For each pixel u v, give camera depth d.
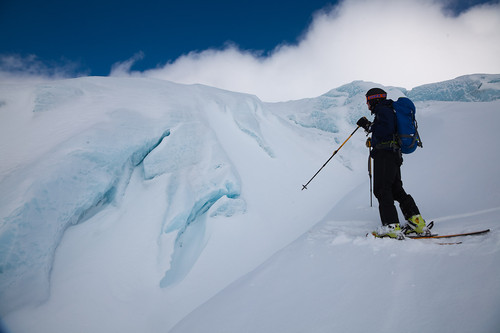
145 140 3.88
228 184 3.88
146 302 2.53
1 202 2.52
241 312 1.71
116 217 3.21
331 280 1.69
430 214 2.85
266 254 3.22
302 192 4.79
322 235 2.72
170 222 3.20
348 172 6.09
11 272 2.29
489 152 4.46
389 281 1.46
